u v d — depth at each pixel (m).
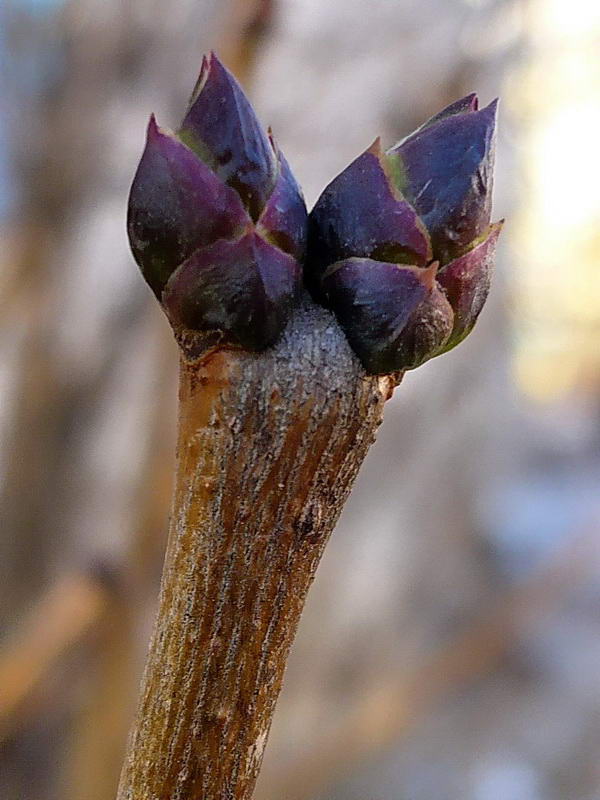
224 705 0.07
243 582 0.07
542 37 0.20
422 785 0.28
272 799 0.20
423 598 0.27
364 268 0.07
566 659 0.37
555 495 0.50
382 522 0.25
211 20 0.19
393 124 0.20
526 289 0.32
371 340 0.07
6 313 0.20
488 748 0.31
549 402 0.65
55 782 0.18
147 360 0.20
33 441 0.20
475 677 0.32
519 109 0.22
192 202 0.07
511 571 0.35
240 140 0.07
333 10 0.20
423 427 0.25
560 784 0.30
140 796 0.07
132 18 0.19
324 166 0.20
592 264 0.33
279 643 0.07
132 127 0.20
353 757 0.20
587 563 0.21
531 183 0.27
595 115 0.24
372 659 0.23
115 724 0.15
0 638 0.19
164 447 0.15
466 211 0.07
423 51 0.20
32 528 0.20
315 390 0.07
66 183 0.20
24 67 0.20
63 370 0.20
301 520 0.07
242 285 0.07
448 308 0.07
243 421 0.07
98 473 0.19
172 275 0.07
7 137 0.20
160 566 0.15
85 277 0.20
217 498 0.07
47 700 0.18
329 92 0.20
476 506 0.29
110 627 0.15
